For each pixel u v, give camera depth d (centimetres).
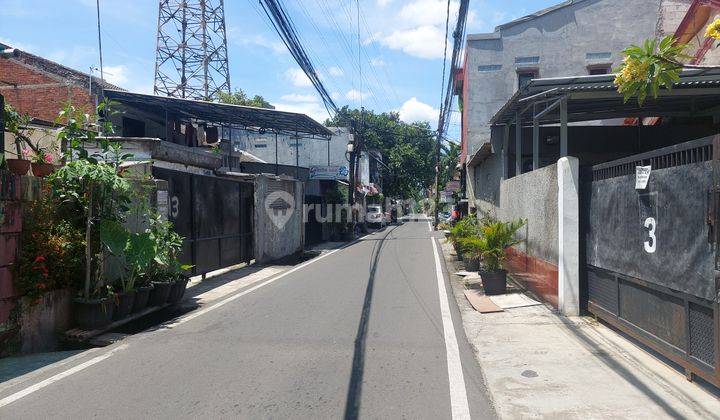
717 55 986
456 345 654
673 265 509
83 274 742
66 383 525
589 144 1392
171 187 1071
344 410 451
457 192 2906
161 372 556
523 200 1069
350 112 4675
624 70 430
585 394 476
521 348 630
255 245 1553
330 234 2702
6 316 633
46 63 1777
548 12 2230
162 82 2631
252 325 768
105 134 888
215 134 2288
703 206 456
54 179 721
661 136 1375
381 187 5553
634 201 598
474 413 444
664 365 544
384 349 638
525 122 1261
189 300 985
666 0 1798
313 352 626
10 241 643
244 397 482
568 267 778
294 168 2731
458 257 1636
